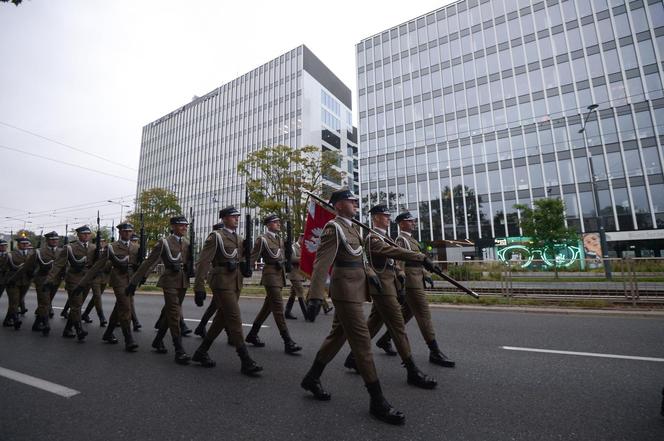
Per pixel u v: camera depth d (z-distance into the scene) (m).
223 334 6.60
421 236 37.53
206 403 3.29
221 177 60.31
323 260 3.16
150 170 74.69
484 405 3.18
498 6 35.97
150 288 17.20
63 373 4.20
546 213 22.88
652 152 28.31
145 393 3.55
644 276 8.83
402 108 40.56
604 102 30.34
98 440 2.62
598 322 7.03
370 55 43.75
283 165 24.41
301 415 3.02
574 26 32.22
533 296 10.00
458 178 36.12
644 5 29.67
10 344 5.79
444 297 10.25
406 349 3.75
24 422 2.93
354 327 3.11
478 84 36.25
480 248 34.09
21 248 7.82
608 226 29.09
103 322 7.62
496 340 5.61
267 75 57.03
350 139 63.25
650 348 5.01
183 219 5.29
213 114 64.00
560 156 31.53
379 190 40.81
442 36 38.97
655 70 28.88
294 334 6.42
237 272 4.58
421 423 2.85
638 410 3.03
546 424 2.80
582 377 3.86
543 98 32.84
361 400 3.35
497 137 34.56
